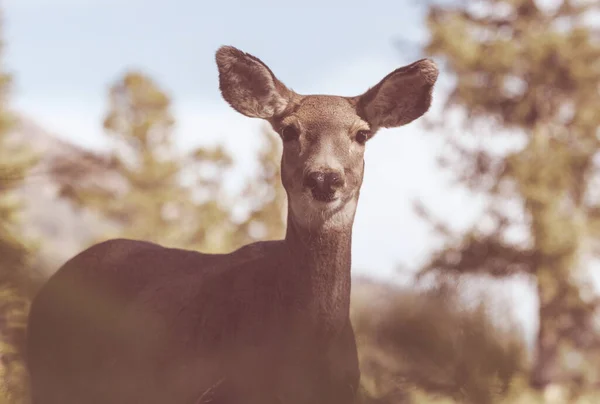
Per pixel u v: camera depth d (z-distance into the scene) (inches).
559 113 1578.5
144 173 2007.9
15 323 324.8
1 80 1491.1
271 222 1852.9
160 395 346.3
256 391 325.7
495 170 1526.8
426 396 186.4
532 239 1485.0
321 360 329.4
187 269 382.6
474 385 183.6
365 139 361.7
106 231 1713.8
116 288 390.6
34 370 410.0
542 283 1464.1
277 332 330.3
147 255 402.3
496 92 1540.4
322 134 352.2
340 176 334.6
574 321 1465.3
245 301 339.0
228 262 366.0
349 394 335.0
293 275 335.3
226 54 366.9
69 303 387.9
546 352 1437.0
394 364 188.2
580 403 1162.6
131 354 360.8
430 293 189.6
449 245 1460.4
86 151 706.8
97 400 374.0
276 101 370.0
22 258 278.8
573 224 1462.8
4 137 1397.6
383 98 373.4
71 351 387.5
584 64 1504.7
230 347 332.8
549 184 1482.5
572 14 1598.2
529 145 1513.3
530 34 1544.0
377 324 192.7
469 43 1515.7
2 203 1240.8
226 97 371.6
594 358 1422.2
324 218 335.0
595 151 1518.2
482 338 186.4
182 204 2023.9
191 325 345.7
